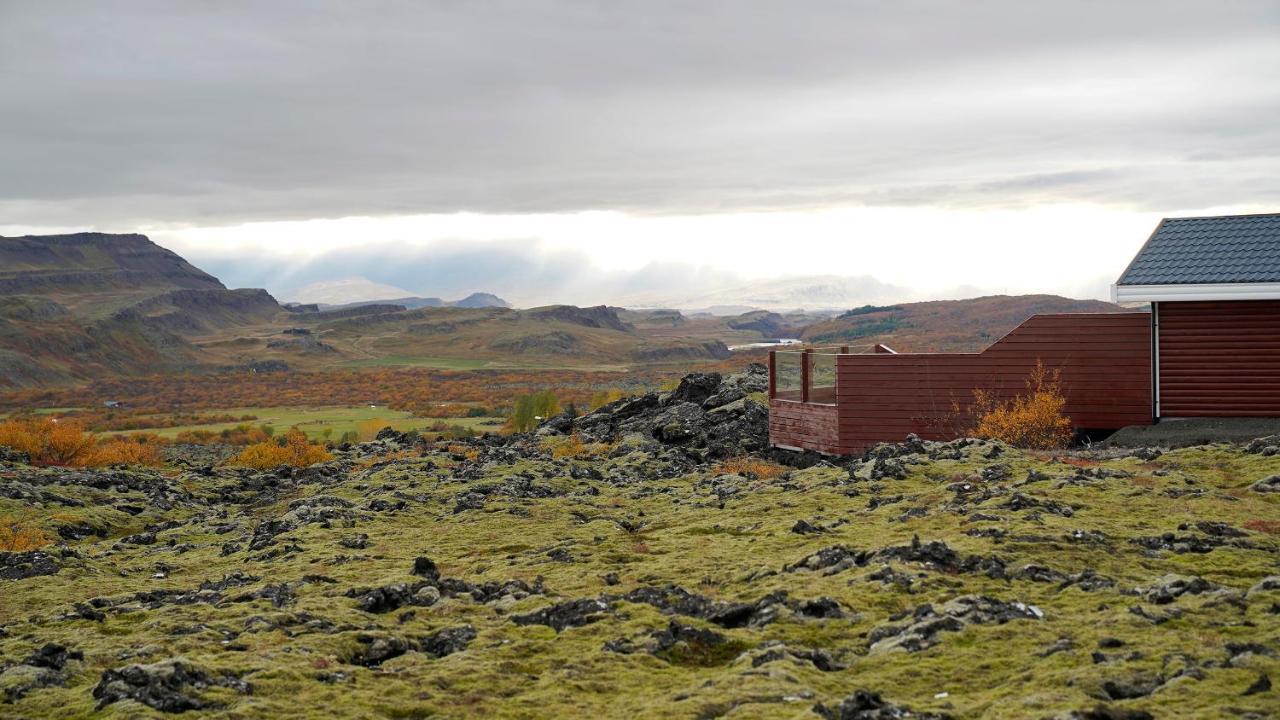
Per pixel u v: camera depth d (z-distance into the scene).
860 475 34.16
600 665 16.03
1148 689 12.91
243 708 14.05
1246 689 12.40
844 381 45.41
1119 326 42.12
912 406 44.59
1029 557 20.67
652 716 13.24
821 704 12.72
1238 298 38.81
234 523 40.91
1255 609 15.88
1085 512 25.08
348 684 15.45
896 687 14.16
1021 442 41.09
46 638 19.81
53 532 42.50
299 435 78.50
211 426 197.00
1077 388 42.56
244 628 19.28
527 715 14.09
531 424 130.50
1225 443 34.31
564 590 21.97
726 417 59.97
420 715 14.33
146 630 20.06
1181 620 15.66
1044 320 42.94
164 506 50.78
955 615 16.75
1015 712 12.26
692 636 17.20
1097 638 15.14
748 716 12.74
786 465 49.50
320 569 27.56
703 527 29.70
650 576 23.27
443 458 56.56
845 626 17.34
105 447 83.25
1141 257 42.16
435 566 25.03
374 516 36.97
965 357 43.88
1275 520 23.23
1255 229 42.28
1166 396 41.28
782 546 25.05
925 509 27.30
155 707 13.97
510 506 36.81
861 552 21.83
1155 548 21.50
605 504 37.47
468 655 16.97
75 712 14.19
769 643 16.45
